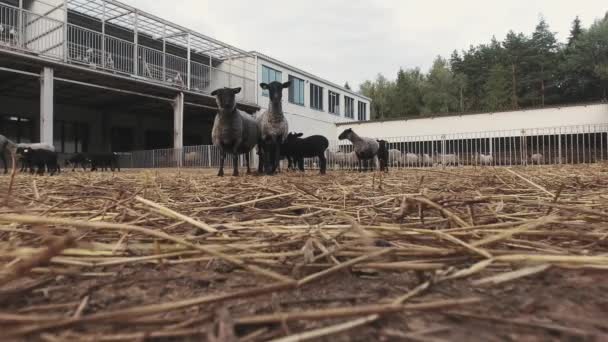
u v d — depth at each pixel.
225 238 1.65
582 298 1.09
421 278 1.22
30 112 21.91
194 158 22.14
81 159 19.11
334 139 32.06
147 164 22.69
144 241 1.69
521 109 25.08
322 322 0.97
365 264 1.23
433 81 82.31
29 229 1.81
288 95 30.14
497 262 1.33
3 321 0.86
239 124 8.45
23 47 14.63
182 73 22.61
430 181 4.41
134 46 18.61
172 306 0.90
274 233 1.76
